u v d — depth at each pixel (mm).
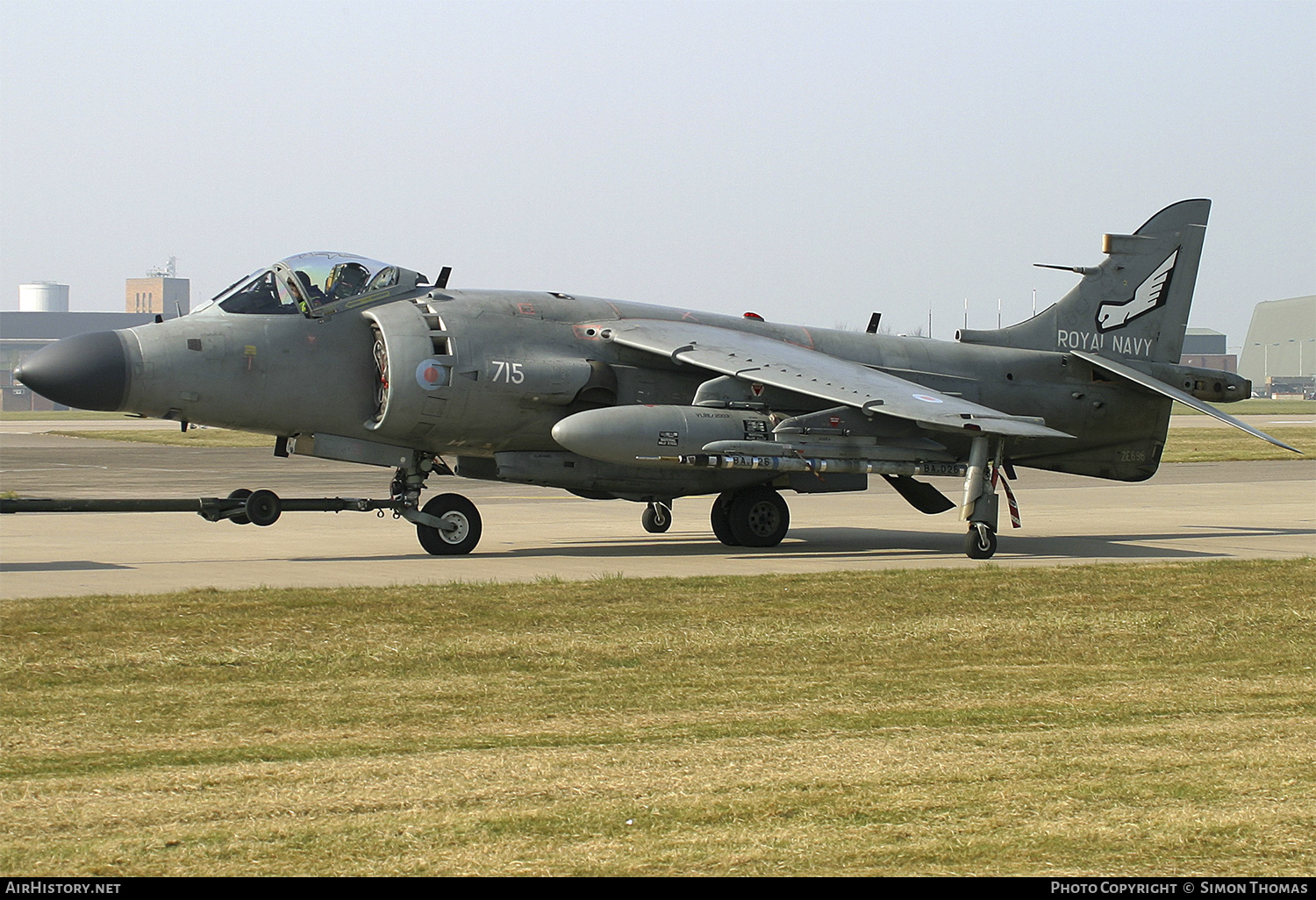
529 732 31031
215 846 22594
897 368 81562
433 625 44438
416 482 70562
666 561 67188
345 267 69125
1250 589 56188
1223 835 23656
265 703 33594
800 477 76500
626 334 72500
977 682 37531
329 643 41094
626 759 28547
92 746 29031
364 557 67688
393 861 22000
